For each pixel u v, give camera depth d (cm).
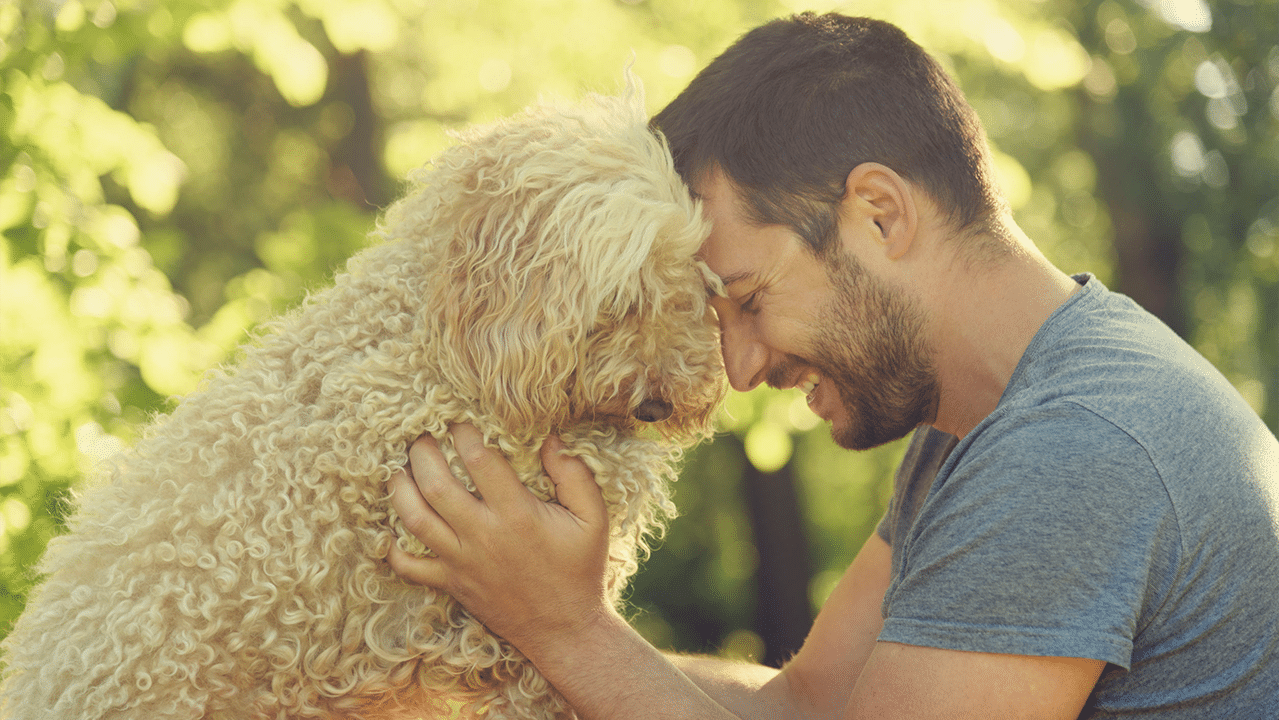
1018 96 867
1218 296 824
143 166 434
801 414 570
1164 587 147
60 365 374
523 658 197
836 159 179
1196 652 151
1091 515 143
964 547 149
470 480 186
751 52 195
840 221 180
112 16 430
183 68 919
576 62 614
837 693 219
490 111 648
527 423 186
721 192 190
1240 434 159
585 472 189
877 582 227
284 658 181
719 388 210
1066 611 142
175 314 428
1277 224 791
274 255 557
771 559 1036
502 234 187
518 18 640
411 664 191
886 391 186
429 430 185
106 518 187
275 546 180
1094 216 937
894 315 180
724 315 197
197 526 180
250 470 183
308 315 200
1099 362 160
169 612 176
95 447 365
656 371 198
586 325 187
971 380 183
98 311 395
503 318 185
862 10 531
